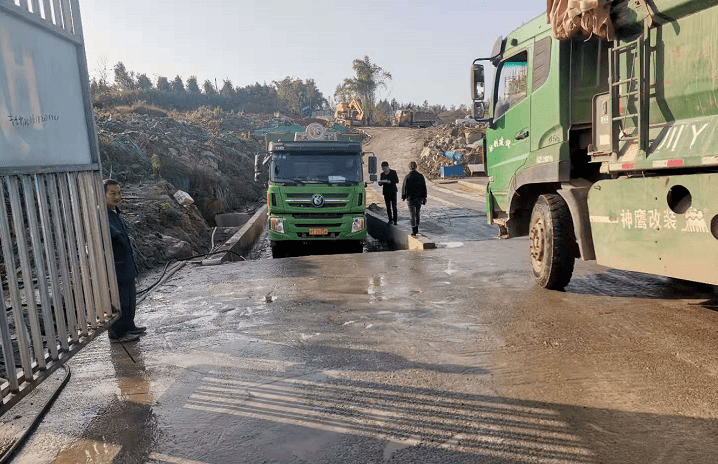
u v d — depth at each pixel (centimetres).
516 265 860
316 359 443
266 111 8094
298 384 390
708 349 434
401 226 1505
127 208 1355
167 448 304
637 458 276
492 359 428
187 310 643
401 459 282
